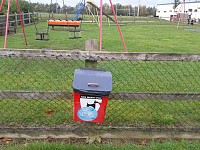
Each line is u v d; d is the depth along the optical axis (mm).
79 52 2373
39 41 10484
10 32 13414
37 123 2746
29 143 2363
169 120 2928
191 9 44188
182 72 5191
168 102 3559
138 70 5215
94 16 24547
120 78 4746
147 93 2527
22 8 19688
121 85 4324
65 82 4352
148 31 18312
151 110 3260
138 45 10258
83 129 2480
